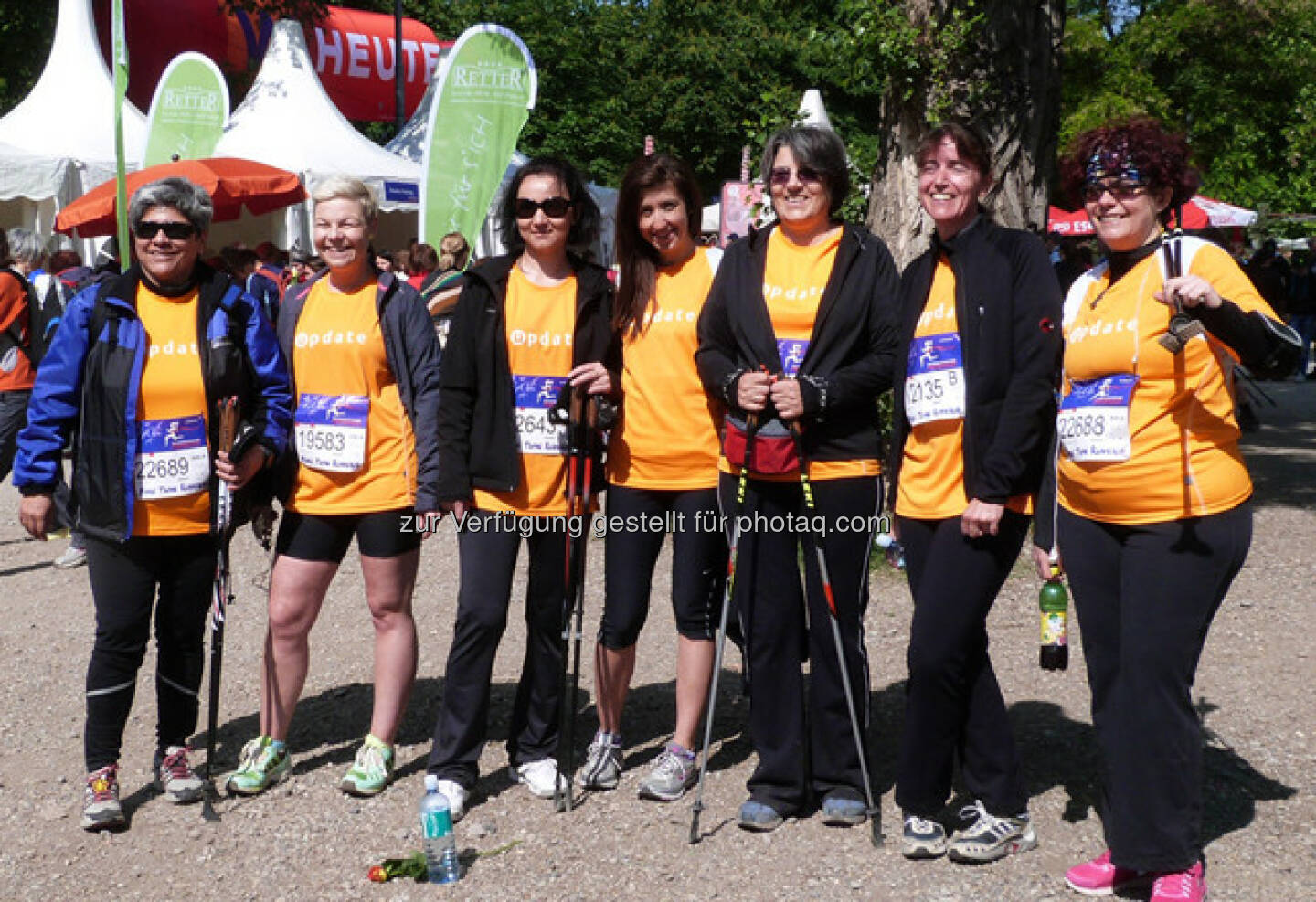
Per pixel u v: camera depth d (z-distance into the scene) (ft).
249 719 16.57
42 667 19.06
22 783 14.79
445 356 13.35
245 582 23.53
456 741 13.39
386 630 14.02
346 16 82.12
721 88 97.45
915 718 11.75
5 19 74.38
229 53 78.07
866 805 12.74
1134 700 10.66
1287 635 18.28
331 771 14.62
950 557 11.55
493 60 37.73
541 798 13.69
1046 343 11.19
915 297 11.93
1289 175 94.32
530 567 13.67
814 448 12.26
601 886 11.75
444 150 37.93
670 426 13.12
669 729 15.52
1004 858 11.88
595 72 99.30
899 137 25.41
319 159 51.98
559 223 13.21
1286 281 63.62
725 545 13.53
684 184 13.20
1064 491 11.34
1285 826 12.26
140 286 13.29
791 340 12.34
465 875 12.06
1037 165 25.04
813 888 11.48
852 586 12.42
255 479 13.87
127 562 13.16
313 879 12.16
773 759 12.76
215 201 42.09
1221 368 10.47
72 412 13.21
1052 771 13.76
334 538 13.92
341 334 13.57
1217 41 84.74
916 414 11.79
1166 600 10.53
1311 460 34.24
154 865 12.62
